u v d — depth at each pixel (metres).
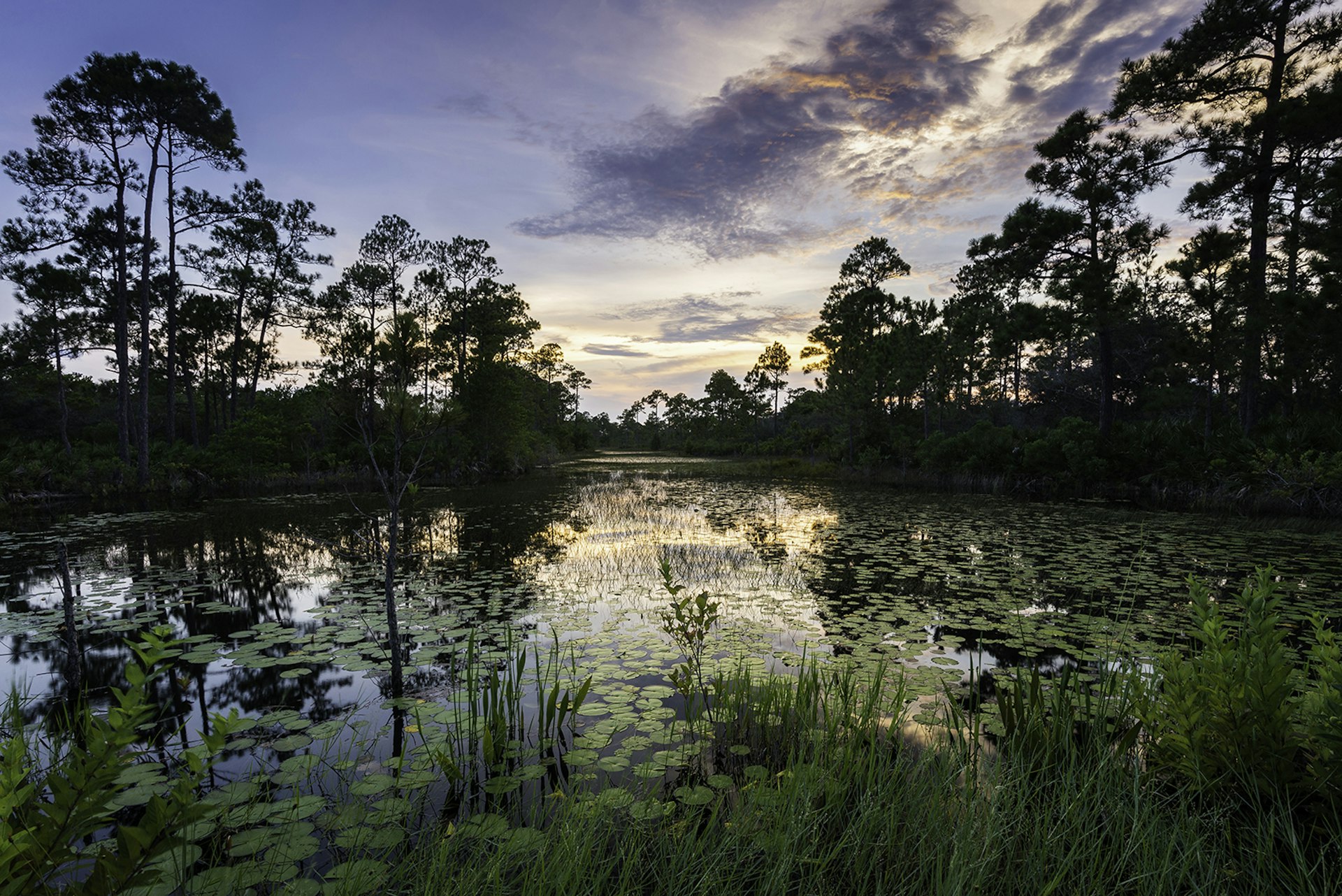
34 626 5.89
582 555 9.60
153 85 19.47
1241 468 13.77
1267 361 15.48
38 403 30.20
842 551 9.59
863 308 36.84
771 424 55.34
